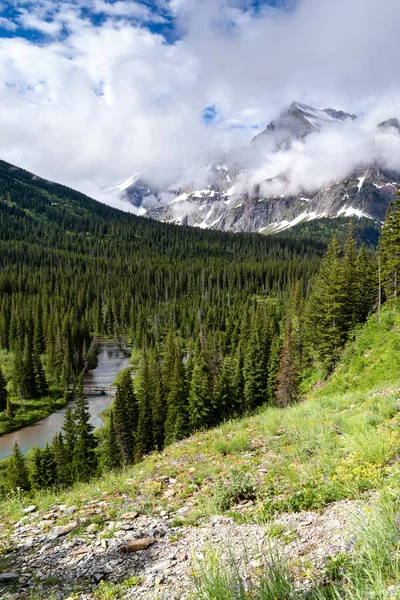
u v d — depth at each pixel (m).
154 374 50.97
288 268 162.88
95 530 6.48
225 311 115.69
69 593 4.52
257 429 12.70
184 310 120.06
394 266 40.97
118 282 157.88
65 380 72.06
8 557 5.79
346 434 8.62
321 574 3.67
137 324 107.69
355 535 3.98
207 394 35.91
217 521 6.09
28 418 57.09
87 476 33.16
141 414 38.66
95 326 123.31
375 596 2.84
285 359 36.94
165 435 35.88
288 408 15.38
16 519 7.74
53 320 97.19
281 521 5.47
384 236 43.91
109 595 4.32
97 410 60.41
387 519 3.86
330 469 6.95
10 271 155.62
